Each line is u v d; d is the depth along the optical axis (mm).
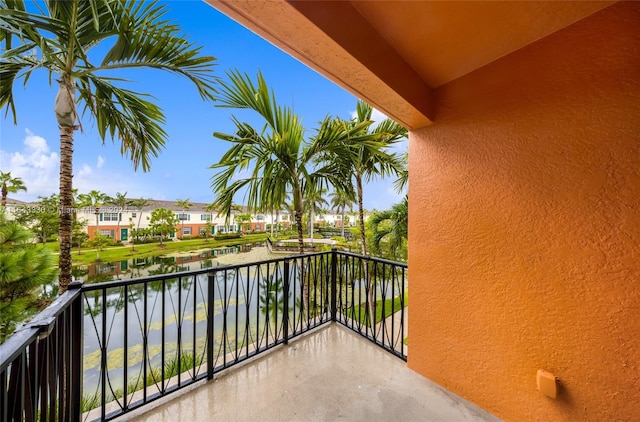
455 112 1440
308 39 932
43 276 3355
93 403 1494
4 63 2285
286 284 2105
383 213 5273
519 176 1202
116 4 2131
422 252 1613
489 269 1308
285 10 807
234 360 1772
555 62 1097
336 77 1159
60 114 2566
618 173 954
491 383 1308
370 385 1556
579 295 1041
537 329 1151
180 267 12367
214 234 27078
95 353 4992
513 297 1225
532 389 1165
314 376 1642
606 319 981
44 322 788
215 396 1461
